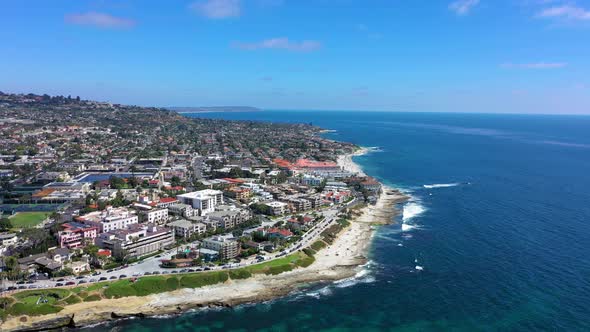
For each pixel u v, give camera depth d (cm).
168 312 18938
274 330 17650
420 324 17950
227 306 19588
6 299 18250
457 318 18312
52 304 18275
